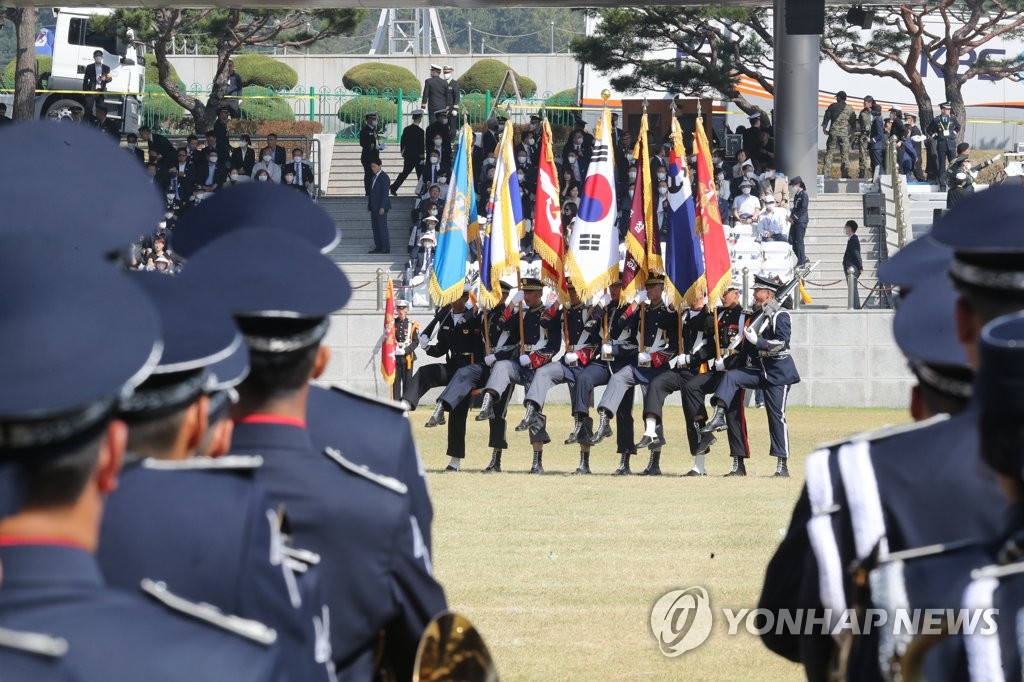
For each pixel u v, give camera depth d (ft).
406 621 46.93
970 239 36.96
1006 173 514.68
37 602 26.99
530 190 448.65
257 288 43.88
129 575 34.53
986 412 31.71
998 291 37.11
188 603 29.19
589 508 168.45
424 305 393.91
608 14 538.88
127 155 35.65
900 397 360.07
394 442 49.03
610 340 222.07
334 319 366.63
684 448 263.90
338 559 45.03
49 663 26.37
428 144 486.38
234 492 36.35
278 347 44.14
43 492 26.78
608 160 237.86
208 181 467.11
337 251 474.08
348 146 574.97
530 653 91.97
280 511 39.83
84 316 26.08
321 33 626.23
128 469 35.70
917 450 37.47
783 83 466.29
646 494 184.96
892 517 37.06
